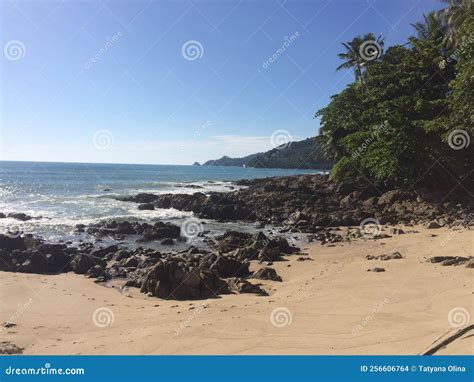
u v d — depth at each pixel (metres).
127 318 9.56
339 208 33.75
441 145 31.88
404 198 32.62
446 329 7.55
